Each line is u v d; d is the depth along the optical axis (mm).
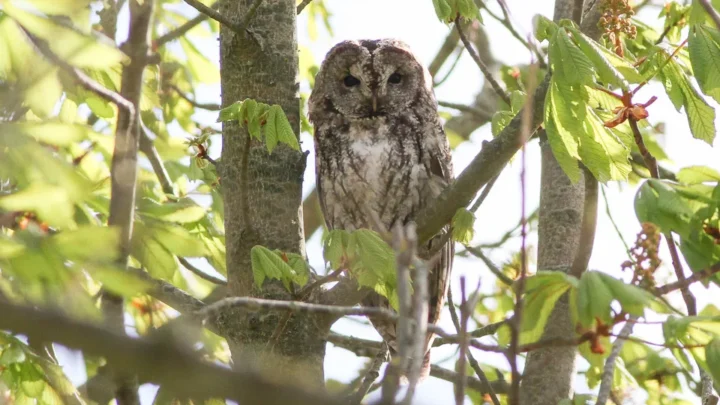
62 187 5473
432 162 13852
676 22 11555
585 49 7867
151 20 7480
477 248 12703
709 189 7848
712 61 8328
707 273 7062
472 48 11094
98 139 7051
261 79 10664
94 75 8320
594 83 7629
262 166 10375
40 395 8336
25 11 5387
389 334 12500
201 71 13430
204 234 11273
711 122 9086
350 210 13961
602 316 6391
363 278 8180
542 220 12023
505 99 11398
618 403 11172
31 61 5789
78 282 5305
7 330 4836
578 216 11875
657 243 6895
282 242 10234
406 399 5094
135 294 5367
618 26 9000
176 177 13344
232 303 6664
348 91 14070
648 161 8266
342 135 13977
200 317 6469
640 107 8297
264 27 10789
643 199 7406
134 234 7004
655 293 6953
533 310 6961
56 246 5219
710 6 8070
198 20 11875
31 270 5180
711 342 6816
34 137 5609
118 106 6797
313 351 9852
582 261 7777
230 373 5137
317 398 5238
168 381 5055
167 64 13438
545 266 11719
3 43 5758
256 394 5156
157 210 7891
